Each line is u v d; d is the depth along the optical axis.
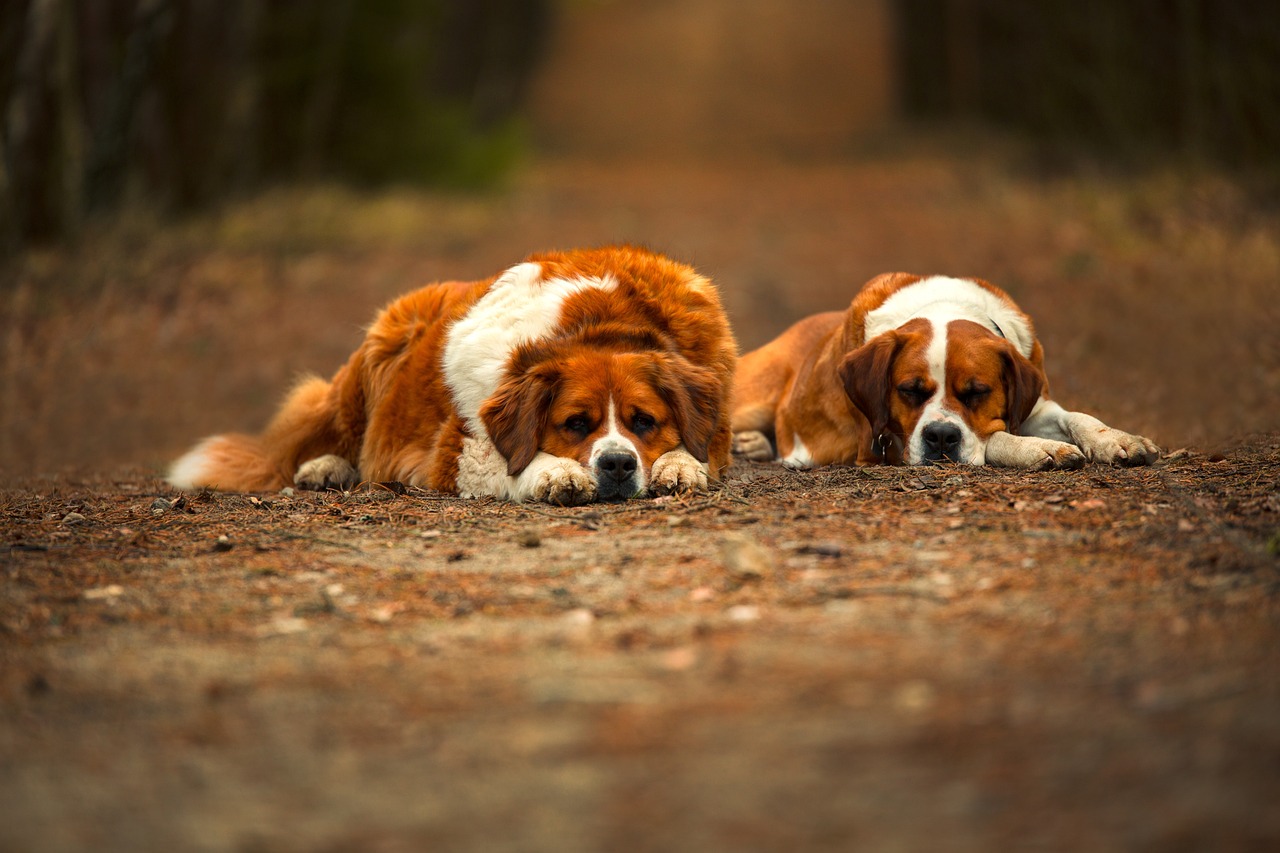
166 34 28.11
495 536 9.43
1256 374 15.28
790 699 6.12
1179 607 7.12
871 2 105.75
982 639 6.80
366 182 41.59
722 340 11.78
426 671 6.70
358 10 39.75
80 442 16.70
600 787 5.33
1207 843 4.67
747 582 7.99
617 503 10.44
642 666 6.65
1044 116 42.53
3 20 25.05
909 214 37.22
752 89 81.75
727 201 45.75
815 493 10.46
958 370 11.23
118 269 24.95
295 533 9.69
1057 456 10.82
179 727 6.06
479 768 5.54
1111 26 34.09
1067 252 25.44
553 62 91.50
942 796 5.13
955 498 9.88
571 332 11.12
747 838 4.88
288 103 37.94
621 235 36.94
